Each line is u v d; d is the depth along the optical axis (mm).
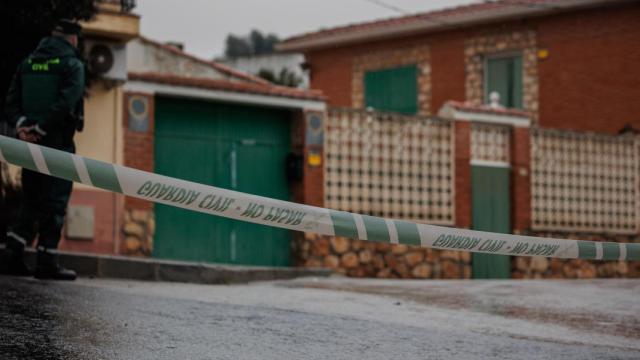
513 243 4973
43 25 11383
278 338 5883
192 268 10711
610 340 6785
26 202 8680
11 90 8625
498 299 9266
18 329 5555
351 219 4574
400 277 17312
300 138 16594
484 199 18656
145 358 5012
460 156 18281
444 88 24172
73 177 4141
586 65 22094
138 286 9133
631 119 21422
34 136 8398
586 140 20109
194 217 15484
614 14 21719
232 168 16125
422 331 6582
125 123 14594
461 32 23969
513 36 23203
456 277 18000
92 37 14125
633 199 20750
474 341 6230
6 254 8727
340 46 26109
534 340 6512
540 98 22812
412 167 17688
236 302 7910
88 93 13844
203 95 15453
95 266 10086
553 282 11664
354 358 5363
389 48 25141
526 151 19156
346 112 16984
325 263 16578
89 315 6270
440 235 4766
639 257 5379
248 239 16125
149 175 4227
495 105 19641
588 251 5188
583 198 20000
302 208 4469
